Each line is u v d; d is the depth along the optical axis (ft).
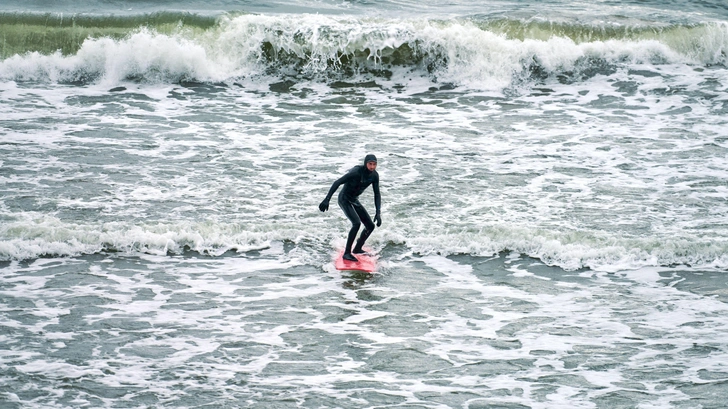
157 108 155.63
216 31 180.96
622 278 98.22
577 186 123.54
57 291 91.35
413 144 139.85
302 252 104.32
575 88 170.91
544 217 113.09
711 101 160.76
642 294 93.61
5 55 174.70
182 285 94.27
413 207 115.75
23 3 197.36
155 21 184.55
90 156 130.72
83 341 79.77
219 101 161.48
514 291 94.22
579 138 143.33
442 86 173.27
